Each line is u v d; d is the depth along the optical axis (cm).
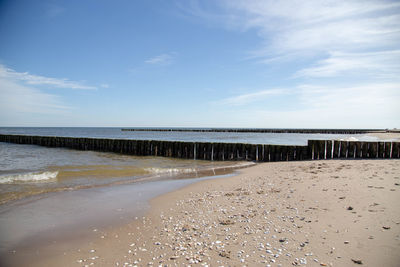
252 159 1766
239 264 379
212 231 509
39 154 2284
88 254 436
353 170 1055
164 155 2119
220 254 411
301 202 655
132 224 573
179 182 1041
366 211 542
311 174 1041
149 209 679
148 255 423
